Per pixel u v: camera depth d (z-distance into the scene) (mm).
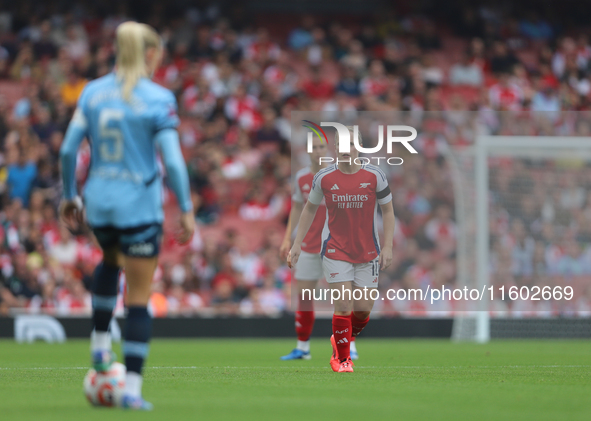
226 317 45781
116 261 13844
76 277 50344
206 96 64250
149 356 30516
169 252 55875
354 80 68000
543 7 77438
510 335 48250
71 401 14102
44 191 55000
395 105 65812
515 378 19828
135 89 13219
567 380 19297
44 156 56469
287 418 11984
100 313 13602
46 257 49562
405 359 28703
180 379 19219
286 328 46094
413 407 13516
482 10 76500
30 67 65188
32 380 18828
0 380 18844
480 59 72312
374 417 12188
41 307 47625
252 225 58875
